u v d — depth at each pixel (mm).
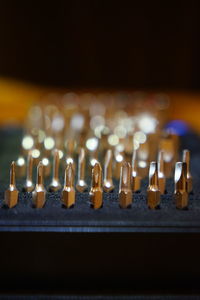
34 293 309
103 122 543
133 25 1031
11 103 785
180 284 312
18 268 310
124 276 311
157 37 1039
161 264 310
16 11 1004
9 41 1017
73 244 309
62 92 959
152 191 331
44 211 325
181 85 1060
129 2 1021
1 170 408
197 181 387
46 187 369
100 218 316
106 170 362
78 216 318
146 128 482
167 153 405
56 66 1037
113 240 309
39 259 310
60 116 536
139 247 309
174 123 640
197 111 775
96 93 958
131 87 1061
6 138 531
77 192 359
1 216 317
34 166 416
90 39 1033
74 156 443
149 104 750
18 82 1014
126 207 332
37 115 607
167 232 308
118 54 1044
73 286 312
